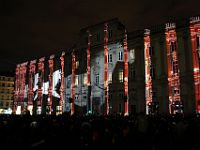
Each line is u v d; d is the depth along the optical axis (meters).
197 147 17.02
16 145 12.34
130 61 59.62
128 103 58.34
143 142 16.64
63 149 11.79
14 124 17.98
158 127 19.23
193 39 50.78
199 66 49.56
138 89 56.97
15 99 91.81
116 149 13.82
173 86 52.28
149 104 54.81
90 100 65.94
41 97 80.81
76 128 13.84
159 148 16.56
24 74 89.81
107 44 64.62
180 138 17.06
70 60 73.88
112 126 15.92
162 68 54.31
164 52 54.47
